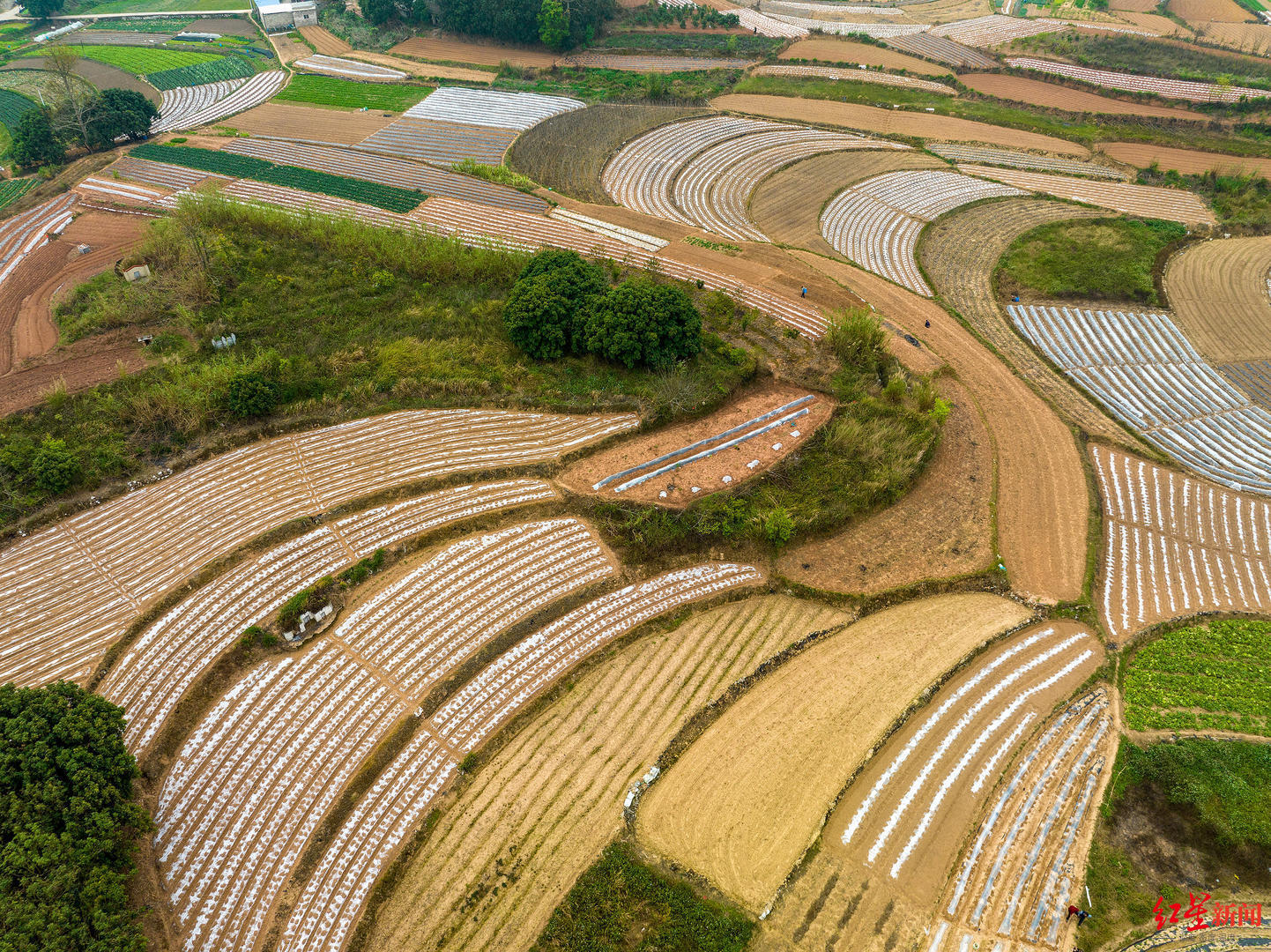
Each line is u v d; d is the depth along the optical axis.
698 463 50.78
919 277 74.00
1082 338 67.31
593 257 71.94
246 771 35.81
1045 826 34.19
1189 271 75.06
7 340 60.59
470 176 88.31
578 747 37.16
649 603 43.59
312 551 44.94
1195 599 45.56
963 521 49.09
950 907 31.67
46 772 30.50
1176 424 58.94
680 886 32.16
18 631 40.78
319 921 31.22
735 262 72.38
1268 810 34.38
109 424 51.22
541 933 30.86
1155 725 38.28
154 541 45.28
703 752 36.94
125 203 81.19
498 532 46.72
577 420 53.66
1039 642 42.50
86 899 28.31
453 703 38.66
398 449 51.34
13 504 45.94
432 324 61.50
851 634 42.53
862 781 36.03
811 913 31.52
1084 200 86.81
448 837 33.81
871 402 55.00
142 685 38.56
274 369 54.69
